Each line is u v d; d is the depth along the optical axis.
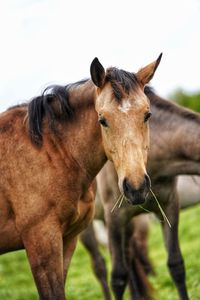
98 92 5.68
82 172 6.03
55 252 5.86
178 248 8.06
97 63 5.58
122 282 8.16
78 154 6.02
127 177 5.32
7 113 6.24
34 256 5.86
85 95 6.00
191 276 10.17
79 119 6.03
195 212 17.28
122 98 5.45
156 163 7.69
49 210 5.88
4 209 5.95
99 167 6.09
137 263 8.90
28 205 5.87
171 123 7.66
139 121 5.44
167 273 11.19
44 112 6.13
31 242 5.87
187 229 15.45
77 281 12.58
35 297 11.29
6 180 5.94
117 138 5.42
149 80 5.80
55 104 6.11
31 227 5.87
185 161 7.59
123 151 5.37
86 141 6.00
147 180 5.36
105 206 8.19
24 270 14.16
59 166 5.94
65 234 6.13
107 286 9.55
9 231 5.97
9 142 6.03
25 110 6.22
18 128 6.09
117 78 5.56
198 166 7.53
